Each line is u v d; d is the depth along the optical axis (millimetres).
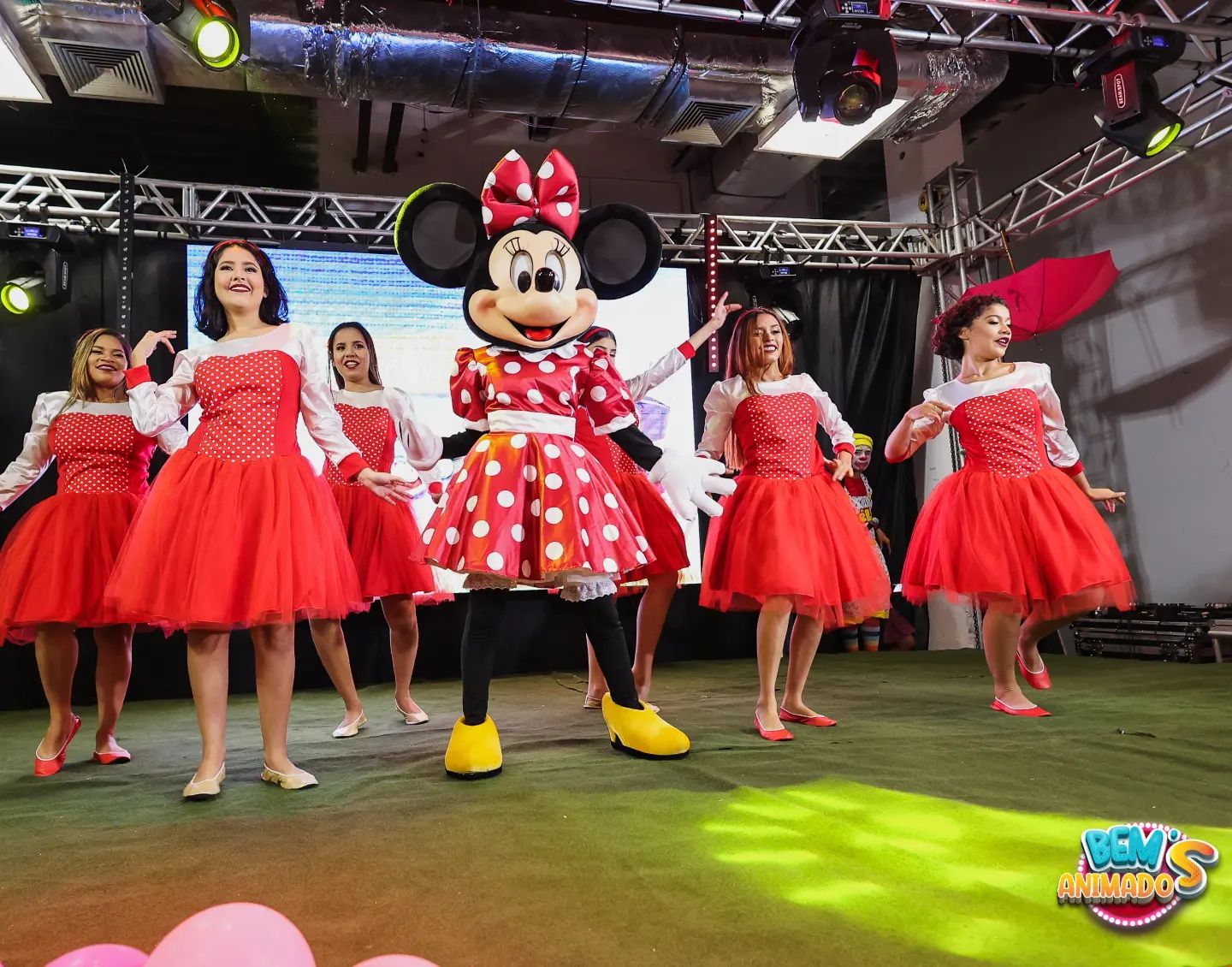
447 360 5992
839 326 6824
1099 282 5465
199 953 783
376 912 1276
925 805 1801
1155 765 2176
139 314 5629
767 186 7793
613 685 2516
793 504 2814
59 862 1609
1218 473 5566
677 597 6281
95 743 3168
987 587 2979
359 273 5930
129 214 5312
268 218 5875
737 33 5422
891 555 6750
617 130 7875
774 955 1098
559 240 2498
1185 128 5621
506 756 2506
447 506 2281
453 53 4852
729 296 6648
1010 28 5059
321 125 7078
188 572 2086
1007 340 3318
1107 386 6355
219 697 2182
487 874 1435
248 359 2287
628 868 1445
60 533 2668
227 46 4379
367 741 2951
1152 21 4598
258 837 1715
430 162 7535
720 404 3064
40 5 4414
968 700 3467
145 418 2193
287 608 2055
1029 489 3092
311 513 2230
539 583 2395
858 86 4285
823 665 5344
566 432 2402
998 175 7312
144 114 6668
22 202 5613
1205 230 5625
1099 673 4273
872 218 8953
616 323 6344
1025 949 1107
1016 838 1568
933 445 6750
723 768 2215
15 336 5488
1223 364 5531
